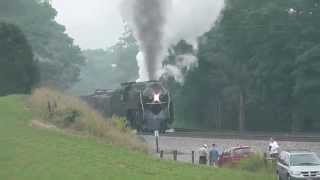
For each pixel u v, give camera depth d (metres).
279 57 140.62
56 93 72.62
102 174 39.31
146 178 40.25
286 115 146.25
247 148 68.06
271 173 58.75
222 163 66.81
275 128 150.88
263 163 61.88
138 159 48.84
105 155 47.69
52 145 48.34
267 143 82.88
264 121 153.88
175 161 53.41
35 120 60.22
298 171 50.91
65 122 60.47
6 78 95.75
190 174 45.69
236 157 66.38
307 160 52.44
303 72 134.75
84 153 46.81
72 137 53.94
